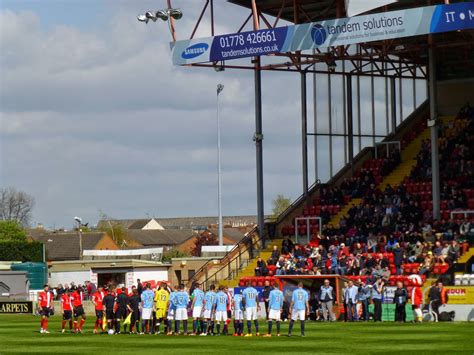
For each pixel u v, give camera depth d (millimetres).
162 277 91938
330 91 82938
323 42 65938
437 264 62750
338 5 67875
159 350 40188
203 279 75125
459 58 84938
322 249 69625
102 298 53062
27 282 84562
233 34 69000
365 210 74062
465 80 86500
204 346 41906
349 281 60469
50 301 53250
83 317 53906
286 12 75312
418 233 68688
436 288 58031
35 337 49250
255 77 76125
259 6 73500
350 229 73188
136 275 89938
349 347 40125
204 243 162375
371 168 82875
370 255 65750
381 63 85438
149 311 51719
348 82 83438
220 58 69250
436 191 69375
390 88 85750
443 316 57875
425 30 62000
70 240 154375
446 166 76375
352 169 83250
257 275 70562
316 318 60625
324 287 58938
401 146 84562
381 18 63594
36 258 116125
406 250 66812
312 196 81312
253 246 76750
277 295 47688
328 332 49031
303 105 81875
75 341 45969
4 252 115125
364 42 68188
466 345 40250
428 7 61969
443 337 44594
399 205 73312
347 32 65000
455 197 72125
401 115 86125
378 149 84375
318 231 77188
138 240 188875
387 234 70812
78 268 90688
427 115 87375
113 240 162500
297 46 66812
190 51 70188
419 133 85562
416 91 87375
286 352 38281
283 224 79062
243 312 48625
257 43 68250
